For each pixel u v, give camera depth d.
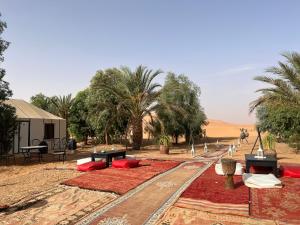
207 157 15.84
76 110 32.06
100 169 11.55
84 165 11.41
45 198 7.59
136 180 9.27
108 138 28.80
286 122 19.58
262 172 10.37
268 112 22.05
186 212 6.24
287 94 16.27
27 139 19.92
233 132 58.09
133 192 7.92
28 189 8.62
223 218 5.87
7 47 15.54
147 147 24.12
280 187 8.17
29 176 10.59
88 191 8.13
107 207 6.70
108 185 8.62
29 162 14.76
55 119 22.66
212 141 32.84
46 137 21.73
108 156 12.34
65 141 21.62
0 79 15.30
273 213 6.12
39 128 21.02
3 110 15.45
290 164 12.89
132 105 21.94
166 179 9.50
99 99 27.12
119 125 27.16
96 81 27.78
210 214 6.09
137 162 12.11
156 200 7.16
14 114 16.81
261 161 9.66
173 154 17.75
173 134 27.48
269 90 16.56
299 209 6.37
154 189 8.20
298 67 15.79
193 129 29.95
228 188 8.03
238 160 14.28
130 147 24.56
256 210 6.32
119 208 6.62
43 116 21.92
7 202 7.32
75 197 7.63
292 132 19.53
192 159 14.84
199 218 5.89
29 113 20.92
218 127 70.44
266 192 7.74
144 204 6.87
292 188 8.15
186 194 7.51
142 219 5.92
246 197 7.16
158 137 22.81
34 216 6.28
